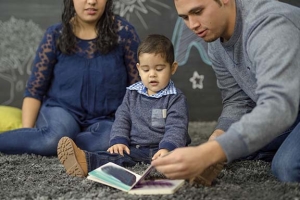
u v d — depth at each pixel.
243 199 1.57
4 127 2.77
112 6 2.59
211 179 1.74
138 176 1.81
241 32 1.76
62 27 2.57
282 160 1.80
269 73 1.51
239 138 1.45
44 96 2.73
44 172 2.04
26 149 2.41
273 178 1.89
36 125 2.59
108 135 2.42
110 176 1.77
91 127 2.49
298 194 1.61
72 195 1.68
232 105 2.12
